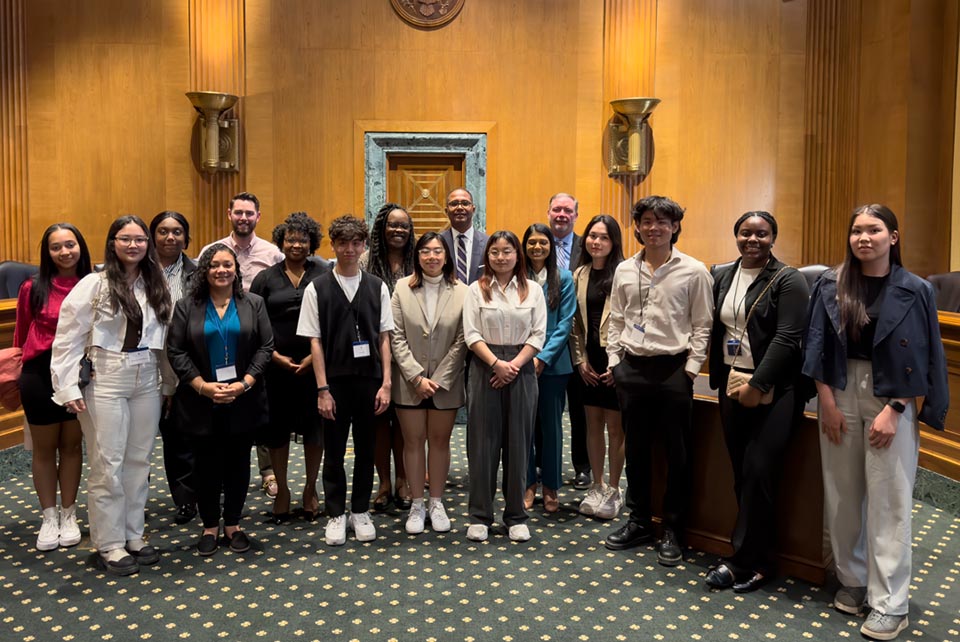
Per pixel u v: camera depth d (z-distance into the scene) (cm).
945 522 432
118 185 777
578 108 791
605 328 427
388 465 462
